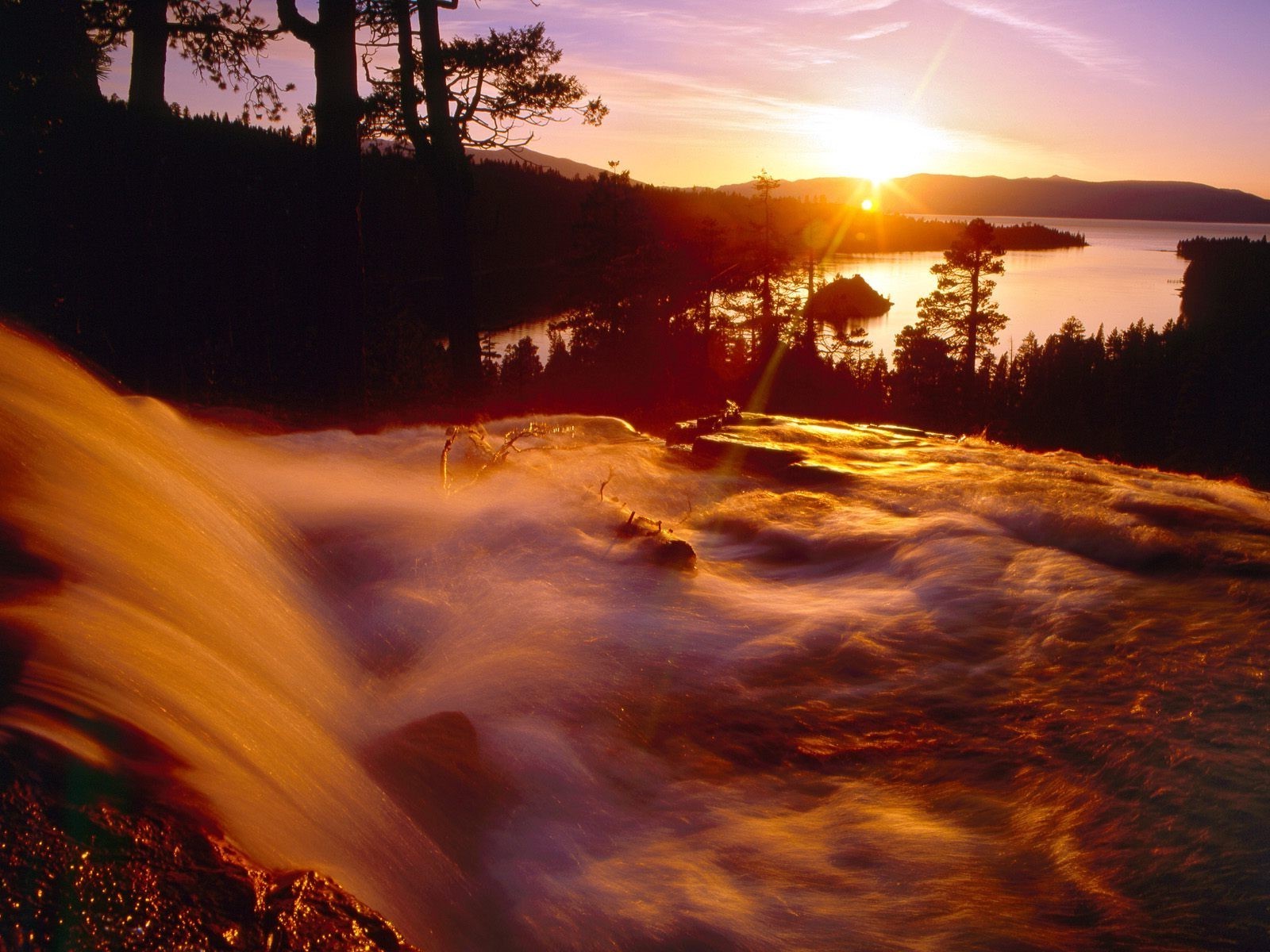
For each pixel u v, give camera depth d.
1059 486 5.73
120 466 3.19
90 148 13.55
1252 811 2.44
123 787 1.58
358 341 14.10
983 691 3.30
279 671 2.56
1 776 1.46
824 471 6.23
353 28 13.74
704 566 4.68
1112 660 3.43
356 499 4.66
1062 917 2.11
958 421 68.62
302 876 1.58
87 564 2.38
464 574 3.98
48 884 1.34
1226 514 5.03
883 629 3.81
